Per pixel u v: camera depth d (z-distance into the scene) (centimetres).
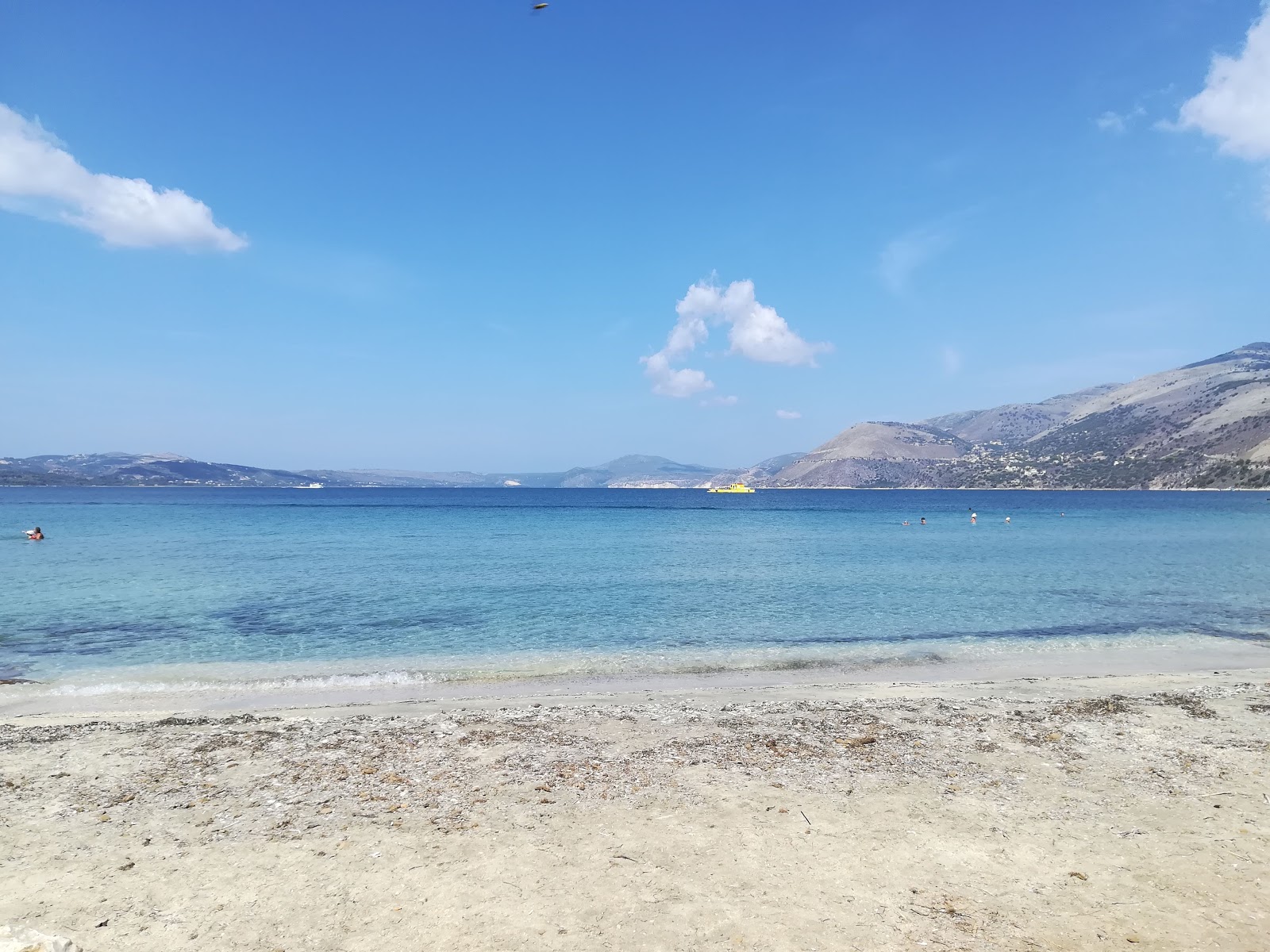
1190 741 1079
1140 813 814
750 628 2152
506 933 577
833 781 912
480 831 765
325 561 3966
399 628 2139
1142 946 561
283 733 1123
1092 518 9350
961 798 859
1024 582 3125
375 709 1319
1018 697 1402
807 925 589
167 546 4900
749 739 1091
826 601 2628
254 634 2062
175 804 840
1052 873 678
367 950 554
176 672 1650
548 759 996
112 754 1019
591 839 749
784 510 12800
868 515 10794
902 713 1239
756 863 695
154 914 605
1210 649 1900
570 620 2278
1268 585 3056
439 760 995
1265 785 901
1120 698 1340
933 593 2814
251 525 7438
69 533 6128
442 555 4306
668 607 2505
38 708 1365
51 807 833
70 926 584
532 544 5175
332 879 664
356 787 895
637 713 1247
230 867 688
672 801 848
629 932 578
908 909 614
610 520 9000
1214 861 700
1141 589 2948
